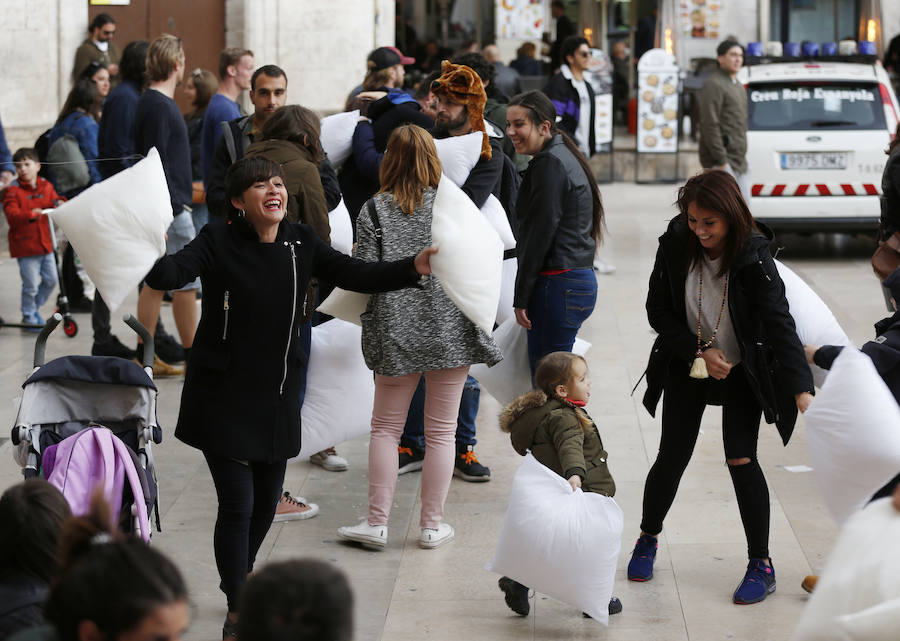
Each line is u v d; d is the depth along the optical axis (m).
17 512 3.89
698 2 29.36
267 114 8.52
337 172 8.85
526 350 7.74
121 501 5.32
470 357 6.73
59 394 5.69
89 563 2.62
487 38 30.53
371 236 6.70
